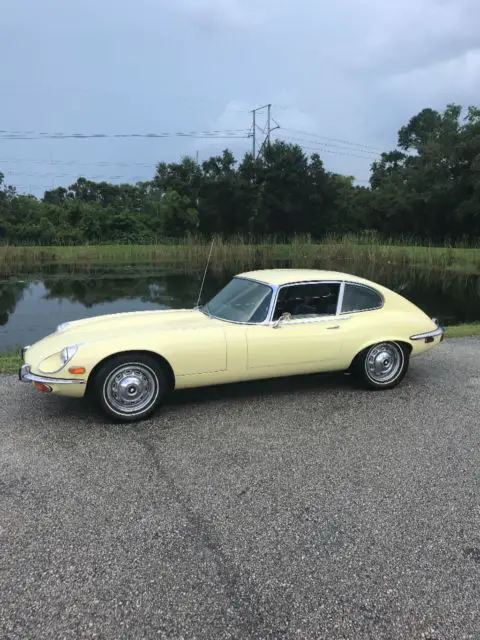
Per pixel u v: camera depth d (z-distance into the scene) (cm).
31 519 312
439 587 255
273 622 234
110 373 453
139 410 468
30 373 450
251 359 494
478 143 4656
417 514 319
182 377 475
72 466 383
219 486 354
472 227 4891
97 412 495
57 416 485
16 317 1298
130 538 294
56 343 474
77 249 3525
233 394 551
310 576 263
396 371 565
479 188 4478
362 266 2736
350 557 278
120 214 5453
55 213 5491
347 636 226
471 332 905
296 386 579
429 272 2512
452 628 230
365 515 318
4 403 520
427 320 579
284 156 5288
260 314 505
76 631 228
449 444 423
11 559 275
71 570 267
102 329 493
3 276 2408
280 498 338
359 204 5741
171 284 2109
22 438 434
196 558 277
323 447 417
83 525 306
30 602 245
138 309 1433
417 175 5303
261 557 278
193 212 5272
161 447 417
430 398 539
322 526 307
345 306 541
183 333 475
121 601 246
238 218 5306
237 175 5391
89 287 1991
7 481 359
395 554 280
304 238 3309
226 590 254
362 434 444
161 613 238
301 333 511
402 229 5403
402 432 448
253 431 450
